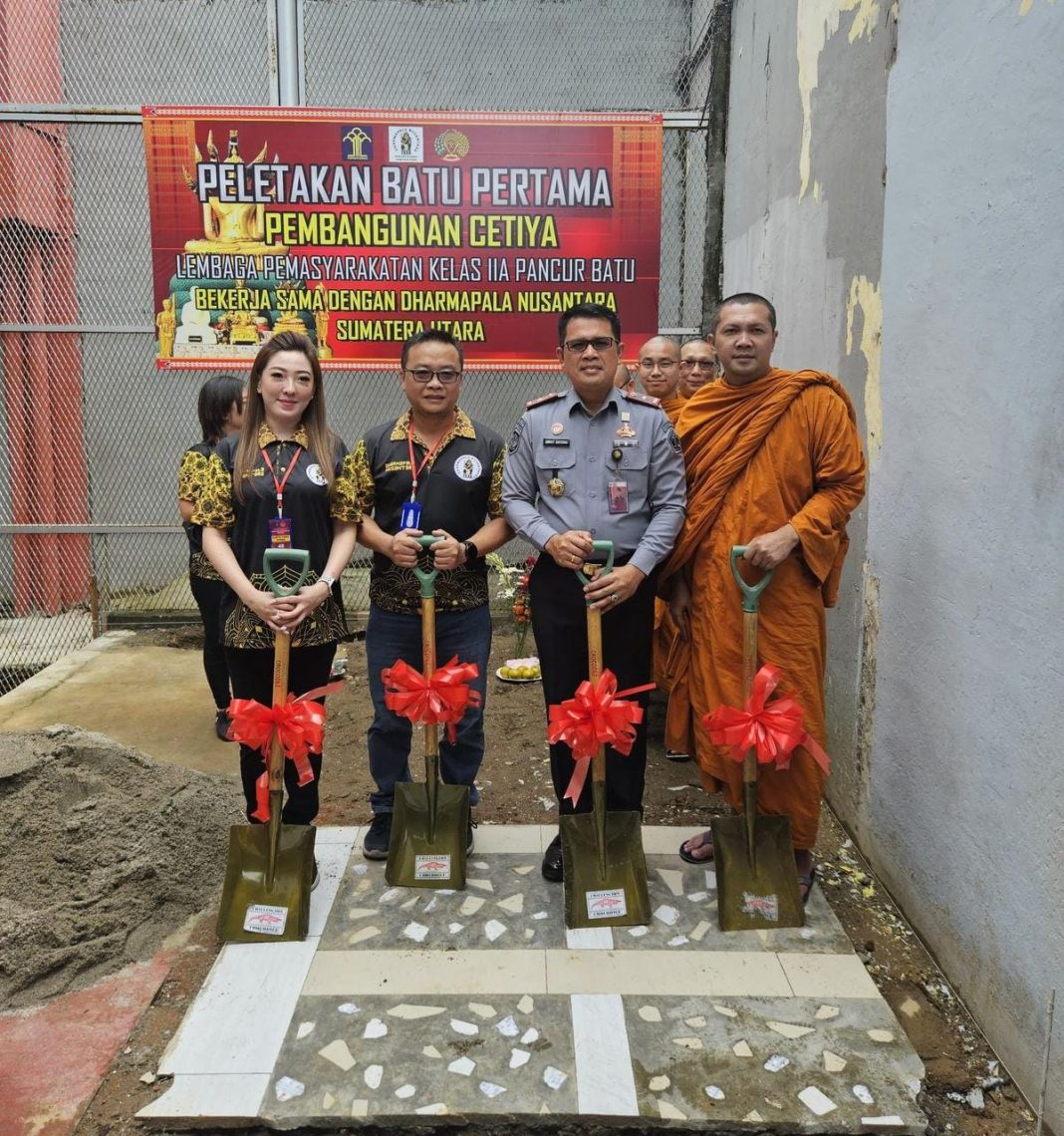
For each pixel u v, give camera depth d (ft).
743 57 15.47
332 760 12.07
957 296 7.28
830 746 10.69
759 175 14.40
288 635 7.66
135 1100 6.15
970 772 7.10
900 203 8.45
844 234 10.11
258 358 7.86
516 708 14.14
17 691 14.97
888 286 8.77
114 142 18.35
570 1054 6.37
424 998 6.94
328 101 18.06
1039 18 6.05
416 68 18.10
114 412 19.34
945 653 7.54
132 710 14.10
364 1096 6.01
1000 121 6.57
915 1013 7.16
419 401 8.24
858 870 9.30
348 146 16.19
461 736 9.02
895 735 8.64
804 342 11.73
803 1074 6.22
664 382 12.70
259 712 7.58
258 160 16.20
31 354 18.13
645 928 7.88
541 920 8.00
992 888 6.73
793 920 7.89
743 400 8.23
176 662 16.66
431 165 16.33
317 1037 6.52
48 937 7.57
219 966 7.30
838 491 7.91
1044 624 6.04
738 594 8.07
